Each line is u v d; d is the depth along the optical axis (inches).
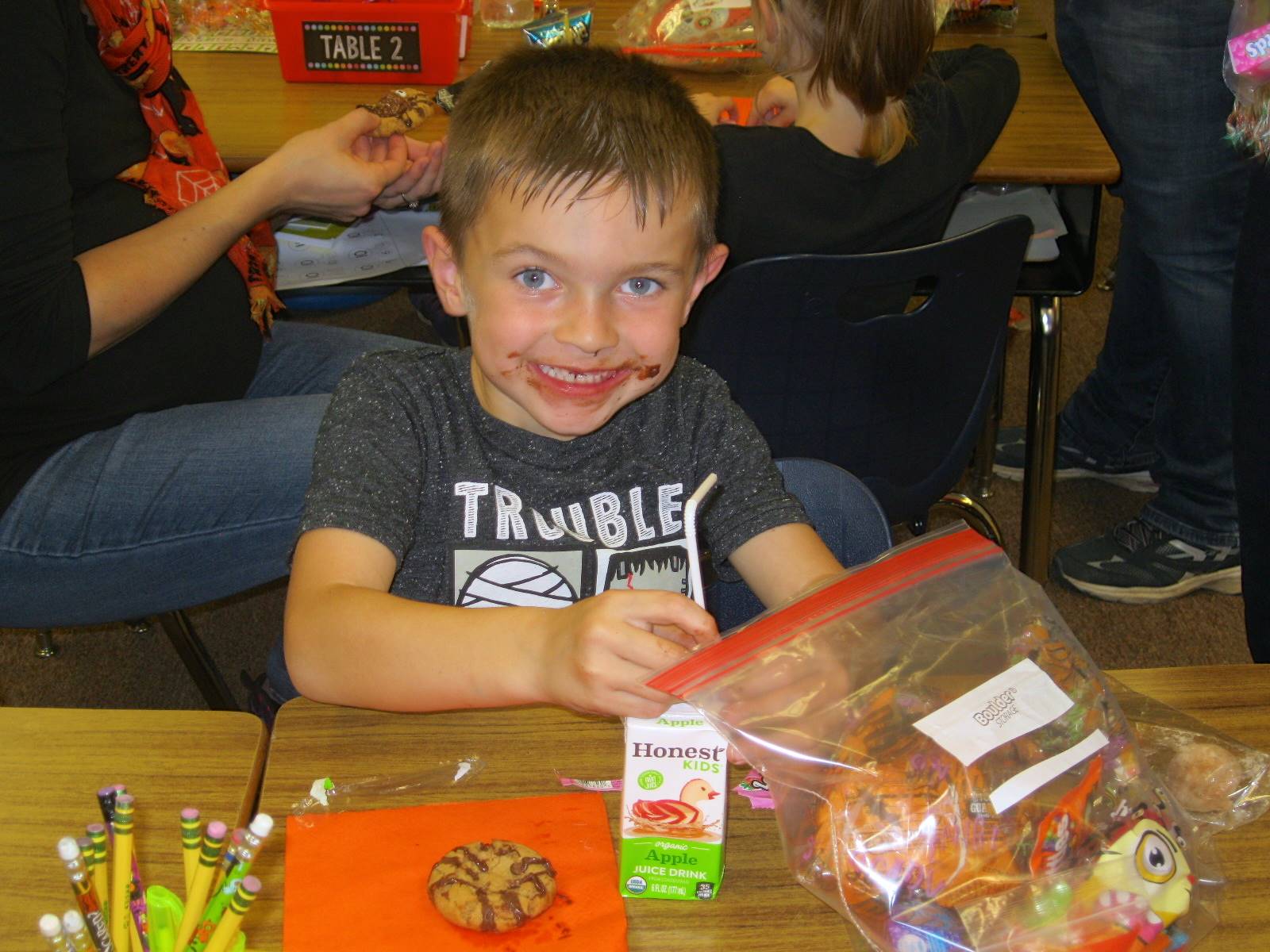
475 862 27.1
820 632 27.7
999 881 25.5
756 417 60.9
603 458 43.3
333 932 26.2
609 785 30.9
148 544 54.4
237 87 74.1
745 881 28.4
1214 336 78.4
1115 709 29.1
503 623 32.3
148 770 31.0
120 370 54.7
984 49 72.2
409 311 117.0
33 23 46.4
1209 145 72.8
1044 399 76.7
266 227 64.1
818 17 56.1
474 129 37.6
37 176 47.7
